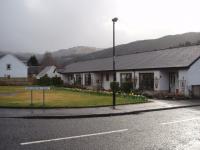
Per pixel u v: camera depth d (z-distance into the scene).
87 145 8.58
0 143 8.81
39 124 12.51
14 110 16.91
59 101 22.12
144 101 21.70
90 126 11.90
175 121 13.12
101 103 20.45
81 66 50.12
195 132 10.47
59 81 51.62
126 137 9.66
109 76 38.25
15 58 70.31
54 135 9.98
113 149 8.12
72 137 9.66
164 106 19.00
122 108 17.84
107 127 11.61
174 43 111.44
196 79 26.09
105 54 123.00
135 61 35.12
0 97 26.03
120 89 30.89
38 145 8.59
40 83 54.47
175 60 28.14
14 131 10.76
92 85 41.47
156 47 112.50
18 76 70.44
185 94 25.69
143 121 13.23
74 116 14.88
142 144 8.68
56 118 14.62
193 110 17.64
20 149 8.13
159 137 9.63
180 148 8.21
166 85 28.53
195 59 25.78
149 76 29.95
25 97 26.11
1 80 59.50
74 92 34.06
